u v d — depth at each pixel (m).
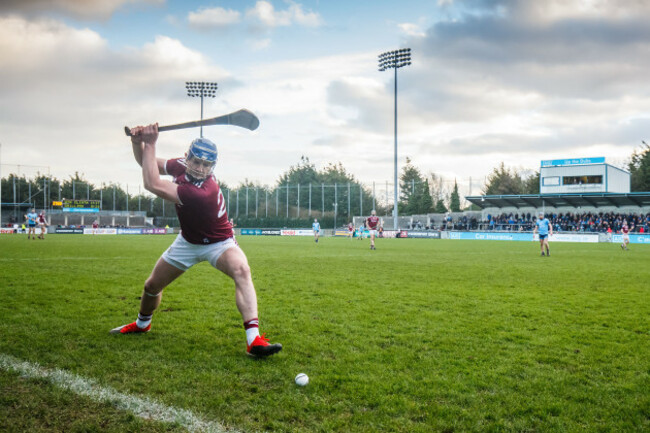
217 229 4.89
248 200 74.44
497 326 6.22
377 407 3.53
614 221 44.53
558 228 47.09
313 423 3.22
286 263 15.20
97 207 63.34
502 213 54.28
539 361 4.74
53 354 4.61
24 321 6.02
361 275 11.88
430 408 3.51
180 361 4.50
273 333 5.68
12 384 3.80
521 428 3.24
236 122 4.62
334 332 5.76
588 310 7.43
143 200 82.62
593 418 3.41
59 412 3.30
